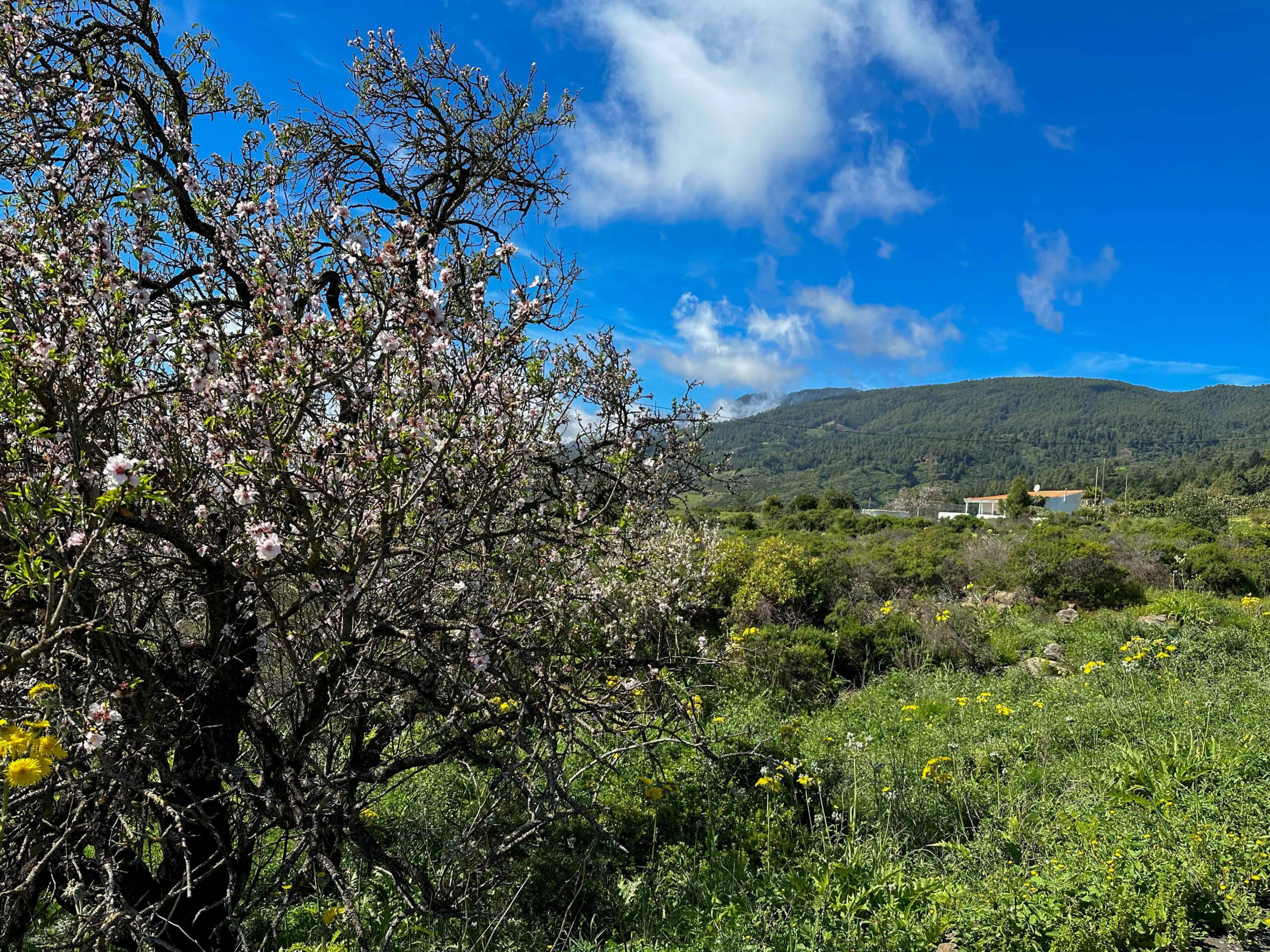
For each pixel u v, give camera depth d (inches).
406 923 127.6
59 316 72.2
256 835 102.3
